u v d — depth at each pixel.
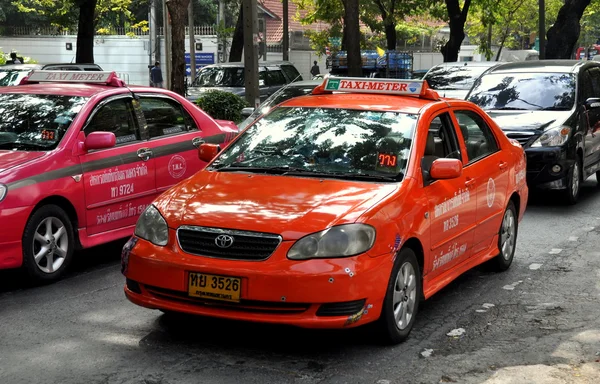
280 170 6.14
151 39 44.72
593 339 5.86
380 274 5.31
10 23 49.91
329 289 5.10
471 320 6.32
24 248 7.01
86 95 8.05
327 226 5.22
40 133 7.63
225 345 5.61
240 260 5.20
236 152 6.53
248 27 16.42
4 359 5.33
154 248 5.46
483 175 7.08
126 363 5.27
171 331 5.91
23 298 6.82
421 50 56.59
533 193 12.96
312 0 39.06
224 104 17.66
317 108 6.75
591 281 7.57
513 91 12.59
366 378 5.05
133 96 8.41
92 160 7.68
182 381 4.96
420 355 5.48
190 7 39.47
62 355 5.41
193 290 5.27
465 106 7.29
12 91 8.23
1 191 6.81
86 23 24.91
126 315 6.31
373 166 6.07
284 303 5.16
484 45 40.00
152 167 8.34
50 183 7.22
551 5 48.81
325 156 6.21
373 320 5.35
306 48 50.81
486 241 7.33
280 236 5.18
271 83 22.45
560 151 11.44
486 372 5.20
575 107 12.10
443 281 6.43
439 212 6.15
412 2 35.38
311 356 5.42
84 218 7.60
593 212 11.29
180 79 16.48
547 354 5.54
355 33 22.36
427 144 6.34
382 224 5.40
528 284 7.46
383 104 6.68
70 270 7.85
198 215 5.43
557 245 9.17
